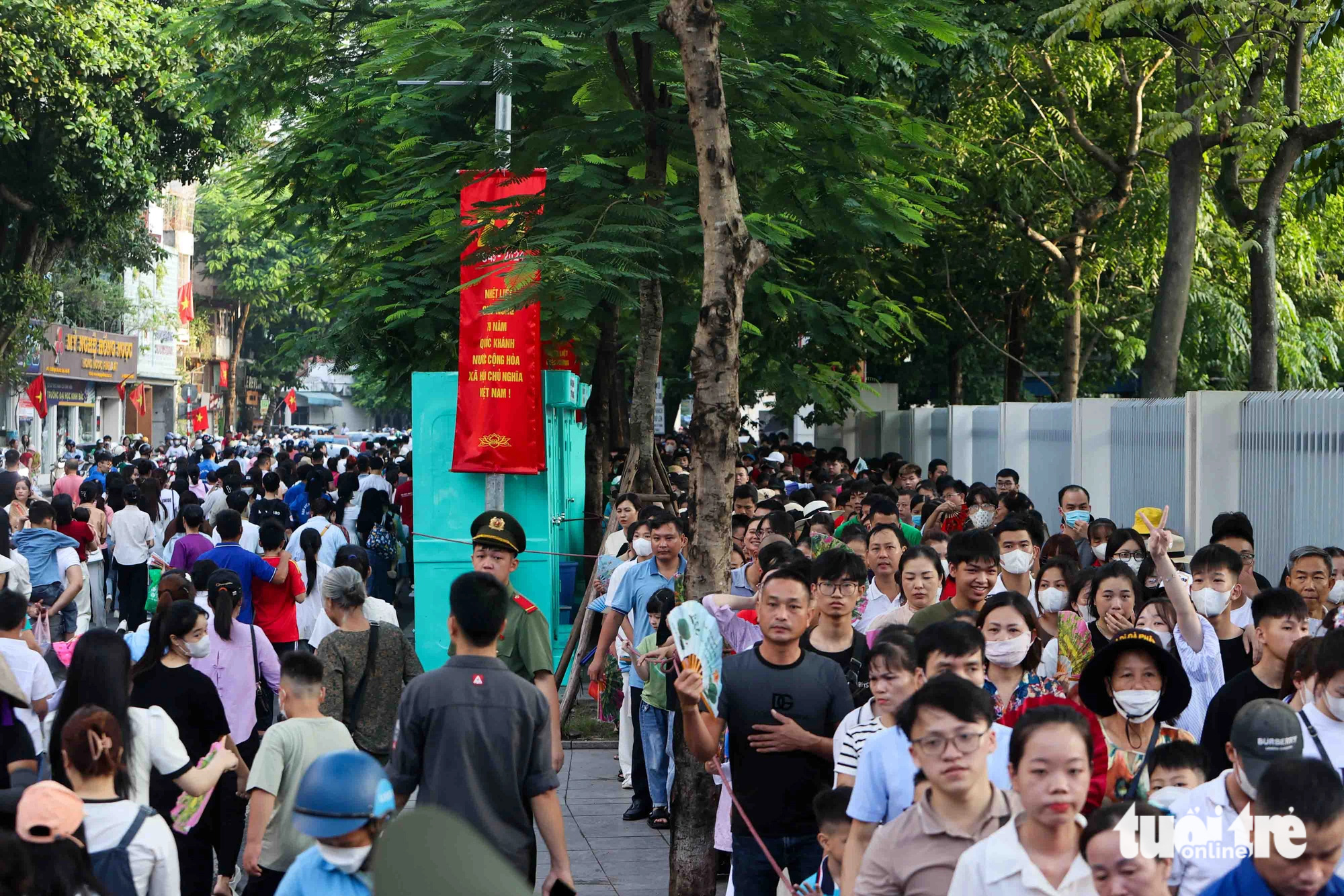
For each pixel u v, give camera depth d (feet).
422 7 34.76
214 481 68.39
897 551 27.81
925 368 116.67
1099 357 113.91
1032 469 65.67
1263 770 13.84
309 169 61.72
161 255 128.47
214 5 60.44
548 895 17.87
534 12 33.27
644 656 23.17
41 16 92.68
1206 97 52.24
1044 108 82.28
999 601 19.16
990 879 12.62
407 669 25.41
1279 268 84.33
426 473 46.65
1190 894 14.11
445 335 53.72
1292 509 39.22
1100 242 85.10
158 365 221.46
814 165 34.76
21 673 24.02
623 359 75.10
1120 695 16.49
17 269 112.47
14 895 13.16
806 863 19.25
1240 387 99.09
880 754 15.85
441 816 10.14
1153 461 48.65
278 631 37.78
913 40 33.40
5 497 56.39
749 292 53.42
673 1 23.63
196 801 20.15
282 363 68.03
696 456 23.43
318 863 13.19
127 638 25.98
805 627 19.75
